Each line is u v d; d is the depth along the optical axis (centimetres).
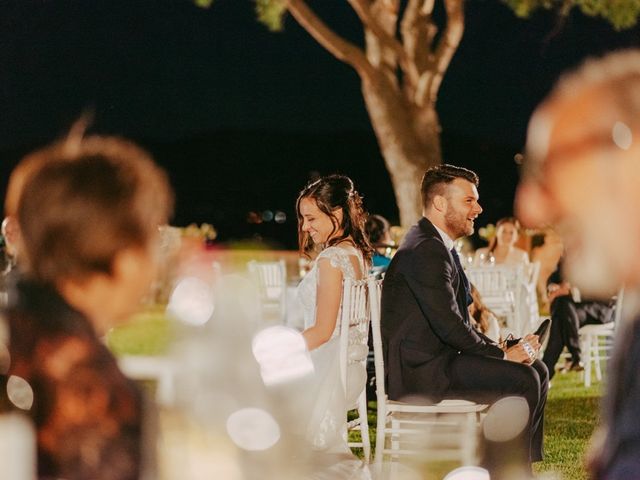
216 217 3703
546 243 1192
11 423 113
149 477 119
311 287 455
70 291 119
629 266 100
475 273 902
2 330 117
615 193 99
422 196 487
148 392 123
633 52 103
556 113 103
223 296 263
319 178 476
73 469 114
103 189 117
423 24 1412
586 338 901
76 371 115
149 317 1245
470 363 460
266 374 288
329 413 422
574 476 524
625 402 114
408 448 485
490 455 441
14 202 121
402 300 471
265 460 172
